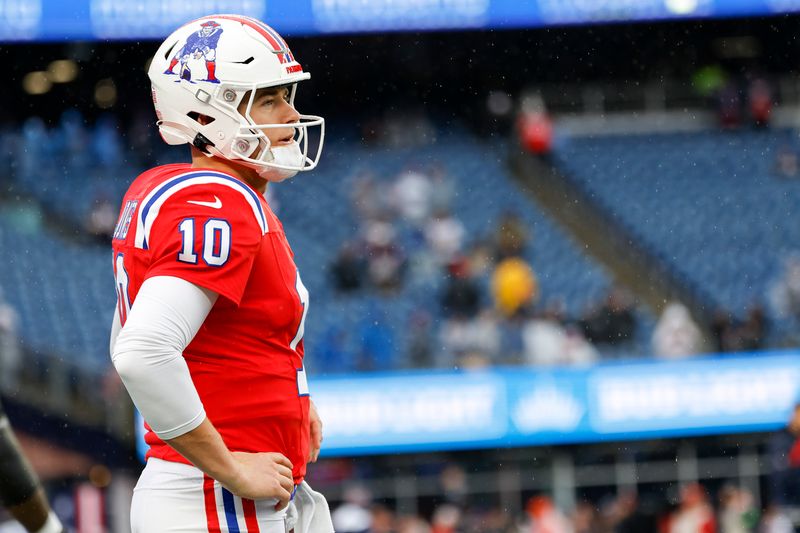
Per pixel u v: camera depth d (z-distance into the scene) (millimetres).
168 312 8562
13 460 10578
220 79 9641
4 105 66938
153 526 9281
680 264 64562
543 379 47344
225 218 8891
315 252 62750
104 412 45781
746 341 51344
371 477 47156
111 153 67625
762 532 42875
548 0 57312
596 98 74125
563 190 70375
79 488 45000
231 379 9281
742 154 72250
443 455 47375
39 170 66375
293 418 9609
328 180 69438
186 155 68438
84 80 66688
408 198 66438
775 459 45719
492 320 51500
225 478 8906
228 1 54688
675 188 70500
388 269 58469
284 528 9758
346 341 53125
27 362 46969
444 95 73188
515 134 73438
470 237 65062
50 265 59688
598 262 64625
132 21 54031
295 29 55531
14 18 53500
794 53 72875
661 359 48469
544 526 44406
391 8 56188
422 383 46812
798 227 67125
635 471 48312
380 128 73125
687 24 72125
